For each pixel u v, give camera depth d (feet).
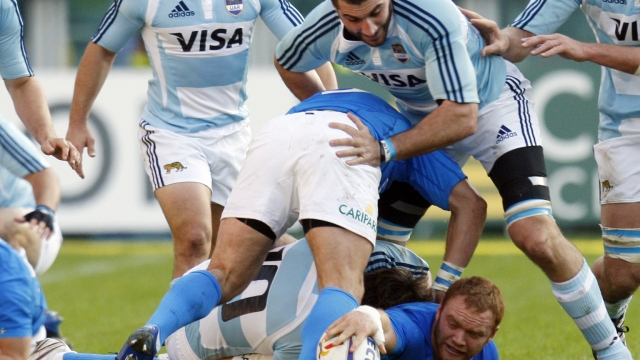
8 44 60.03
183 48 65.16
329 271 44.78
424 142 48.01
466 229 52.75
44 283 110.32
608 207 63.16
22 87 61.36
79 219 132.98
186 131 66.03
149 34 65.72
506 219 53.47
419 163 53.42
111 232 133.18
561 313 87.86
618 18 58.70
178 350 52.60
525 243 52.08
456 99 48.16
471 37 52.90
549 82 131.44
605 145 63.10
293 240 57.72
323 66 66.90
